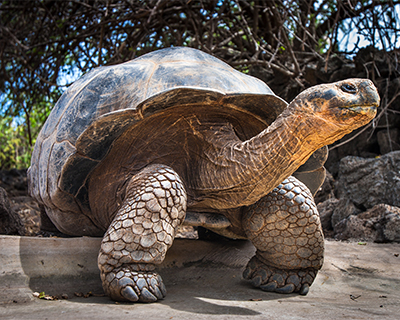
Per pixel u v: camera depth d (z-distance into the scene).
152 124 2.23
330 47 4.77
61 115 2.64
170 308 1.74
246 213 2.29
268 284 2.24
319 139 1.81
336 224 4.07
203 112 2.24
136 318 1.53
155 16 5.77
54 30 6.26
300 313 1.73
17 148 9.45
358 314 1.73
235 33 6.01
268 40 6.29
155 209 1.93
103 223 2.55
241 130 2.37
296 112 1.83
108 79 2.40
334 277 2.63
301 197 2.19
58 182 2.32
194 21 5.74
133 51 5.59
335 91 1.72
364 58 5.05
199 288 2.27
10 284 2.02
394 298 2.19
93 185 2.43
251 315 1.66
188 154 2.30
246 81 2.43
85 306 1.74
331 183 4.82
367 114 1.69
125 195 2.21
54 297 1.91
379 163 4.10
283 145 1.88
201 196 2.26
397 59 5.02
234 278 2.50
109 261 1.89
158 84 2.19
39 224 4.53
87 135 2.11
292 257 2.21
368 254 3.12
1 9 6.22
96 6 5.98
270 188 2.03
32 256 2.23
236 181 2.06
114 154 2.32
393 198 3.90
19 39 6.54
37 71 6.52
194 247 2.84
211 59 2.57
